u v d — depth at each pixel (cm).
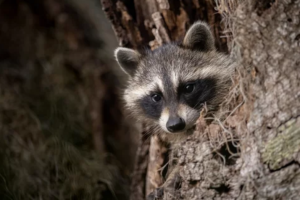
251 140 732
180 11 1080
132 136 1470
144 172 1159
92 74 1523
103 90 1513
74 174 1289
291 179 688
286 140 700
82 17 1572
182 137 957
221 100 950
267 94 729
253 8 751
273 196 692
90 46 1558
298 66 714
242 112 788
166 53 1028
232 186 741
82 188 1275
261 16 744
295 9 722
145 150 1137
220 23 1064
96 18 1584
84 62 1538
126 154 1471
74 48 1546
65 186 1265
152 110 1028
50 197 1241
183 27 1086
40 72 1524
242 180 728
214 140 793
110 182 1300
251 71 755
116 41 1566
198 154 790
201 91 971
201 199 770
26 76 1514
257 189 705
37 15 1570
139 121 1098
